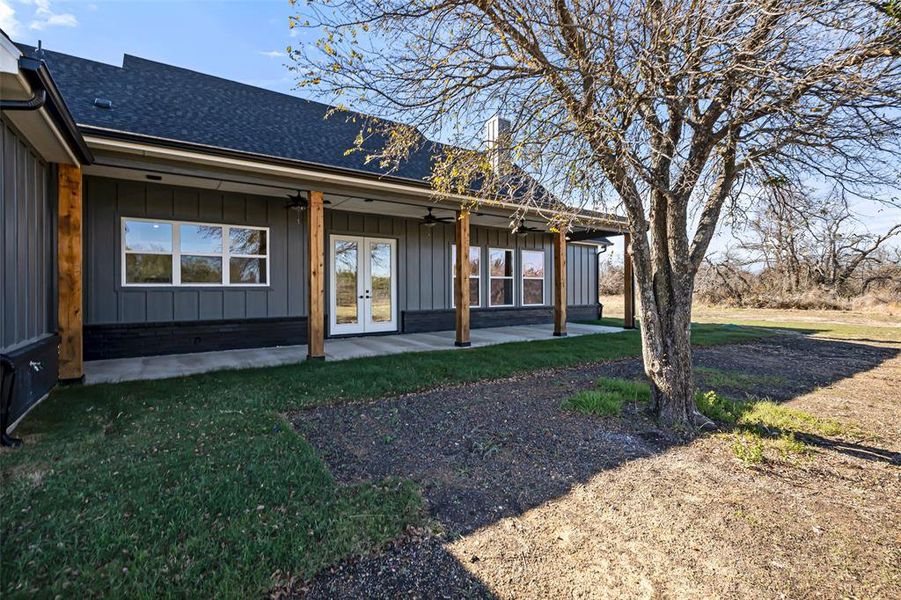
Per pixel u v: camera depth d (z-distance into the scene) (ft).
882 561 6.77
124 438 10.95
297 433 11.82
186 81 28.73
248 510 7.68
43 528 6.89
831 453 11.16
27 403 12.75
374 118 14.73
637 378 19.43
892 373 21.57
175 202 23.63
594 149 11.97
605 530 7.54
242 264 26.00
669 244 13.21
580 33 11.87
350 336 30.71
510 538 7.25
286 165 19.36
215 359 21.89
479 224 36.37
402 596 5.83
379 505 8.09
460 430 12.43
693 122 12.28
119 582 5.74
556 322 32.30
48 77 10.65
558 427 12.76
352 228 30.53
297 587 5.89
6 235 11.57
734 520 7.92
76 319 16.24
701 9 10.52
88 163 15.90
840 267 65.21
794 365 23.45
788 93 11.01
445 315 35.65
